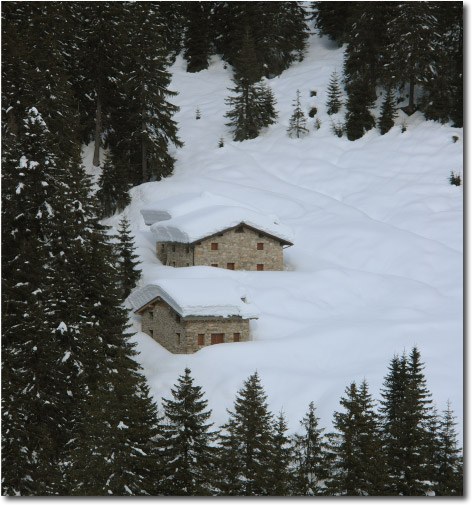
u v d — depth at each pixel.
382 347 84.19
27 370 63.06
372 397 71.75
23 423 60.28
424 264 111.44
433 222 125.38
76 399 66.31
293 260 114.06
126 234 97.31
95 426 53.56
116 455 53.25
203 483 57.53
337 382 74.56
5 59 99.50
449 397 71.62
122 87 141.50
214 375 76.75
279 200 133.25
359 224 123.06
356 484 55.22
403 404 60.28
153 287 85.88
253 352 80.44
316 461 58.12
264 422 57.41
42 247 75.12
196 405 59.34
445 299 101.00
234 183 139.12
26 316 63.88
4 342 64.75
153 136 142.62
